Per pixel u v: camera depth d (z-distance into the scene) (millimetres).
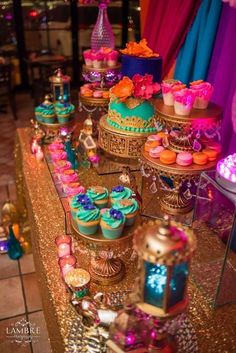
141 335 852
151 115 1530
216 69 1585
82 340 980
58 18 5414
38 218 1514
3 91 4766
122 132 1538
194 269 1196
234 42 1410
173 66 1933
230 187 1112
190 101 1209
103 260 1208
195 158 1303
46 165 1930
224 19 1515
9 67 4367
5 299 1888
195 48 1708
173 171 1282
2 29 5316
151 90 1485
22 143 2197
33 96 5094
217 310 1090
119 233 1064
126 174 1484
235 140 1432
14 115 4555
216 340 998
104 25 2010
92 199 1157
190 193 1477
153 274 754
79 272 1109
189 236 750
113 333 854
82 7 5375
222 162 1181
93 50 1951
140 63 1630
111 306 1043
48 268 1260
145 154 1390
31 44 5520
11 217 2369
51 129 2051
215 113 1261
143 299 789
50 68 4648
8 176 3213
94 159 1779
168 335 918
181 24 1735
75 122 2160
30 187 1739
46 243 1378
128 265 1263
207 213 1320
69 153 1801
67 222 1367
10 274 2064
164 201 1473
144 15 2191
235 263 1216
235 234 1219
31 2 5234
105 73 1872
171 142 1381
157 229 720
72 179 1513
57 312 1080
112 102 1580
